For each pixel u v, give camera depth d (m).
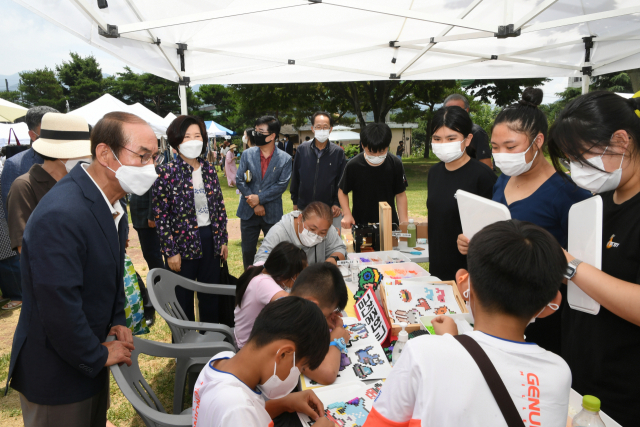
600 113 1.23
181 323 2.29
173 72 4.55
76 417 1.54
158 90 49.28
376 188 3.63
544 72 5.46
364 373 1.60
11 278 4.02
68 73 55.22
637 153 1.24
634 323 1.17
